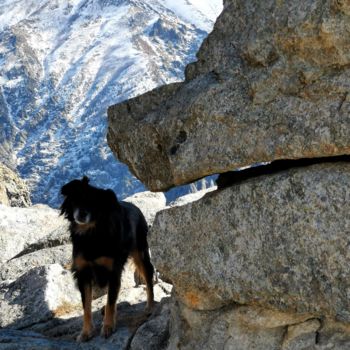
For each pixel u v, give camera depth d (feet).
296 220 5.69
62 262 12.93
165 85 7.12
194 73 6.95
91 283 9.70
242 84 6.23
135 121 7.16
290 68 5.90
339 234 5.42
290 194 5.74
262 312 6.34
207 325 6.82
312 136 5.60
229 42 6.64
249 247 6.05
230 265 6.23
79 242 9.67
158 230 6.95
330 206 5.49
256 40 6.20
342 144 5.45
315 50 5.76
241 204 6.11
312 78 5.74
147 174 7.14
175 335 7.17
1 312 10.69
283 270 5.79
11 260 13.44
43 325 10.25
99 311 10.46
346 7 5.49
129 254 10.06
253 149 5.99
